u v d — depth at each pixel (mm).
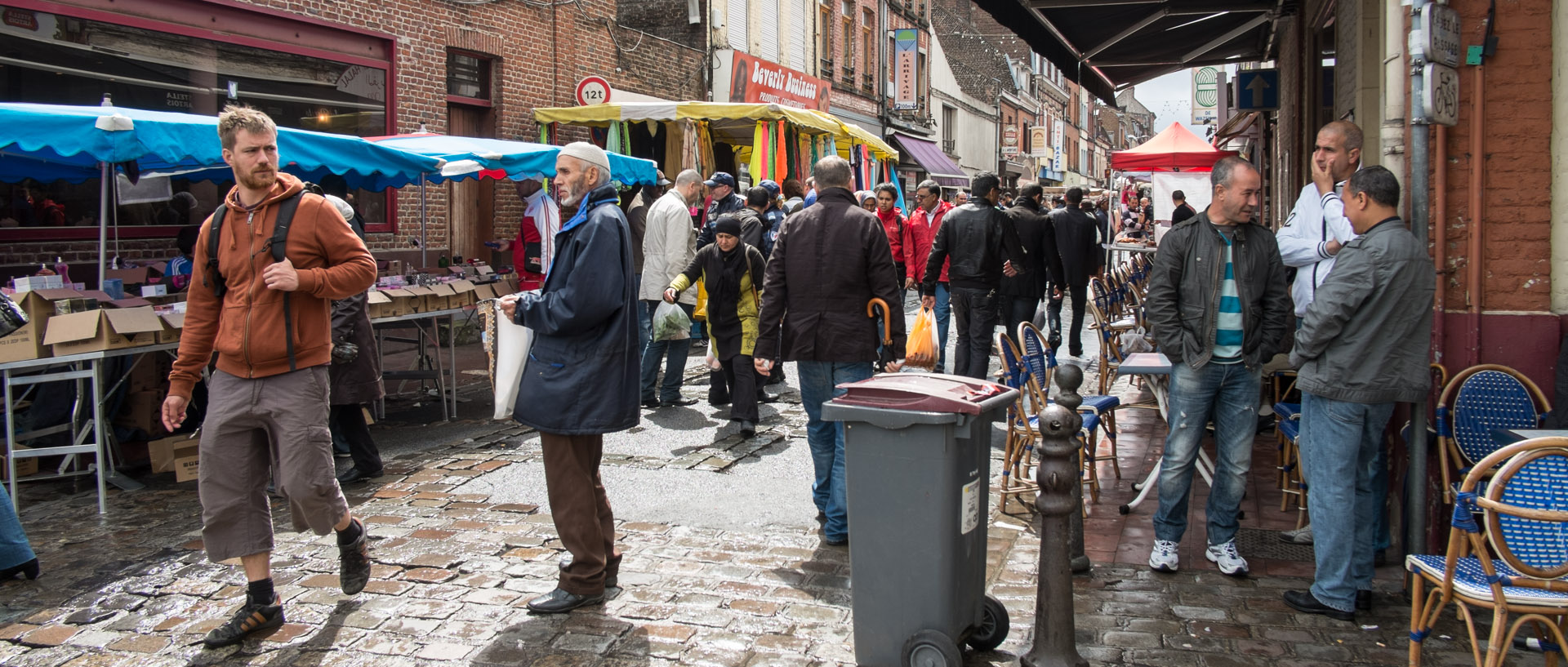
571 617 4191
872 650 3619
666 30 19734
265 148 3873
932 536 3469
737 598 4395
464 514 5656
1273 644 3900
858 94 28344
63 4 9078
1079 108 66938
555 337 4113
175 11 10094
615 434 7648
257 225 3898
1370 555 4234
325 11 11555
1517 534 3184
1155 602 4336
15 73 8797
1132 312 10250
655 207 8789
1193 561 4844
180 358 3977
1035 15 9047
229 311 3896
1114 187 28188
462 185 13844
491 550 5035
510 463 6809
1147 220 28641
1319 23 9547
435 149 9266
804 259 5039
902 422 3434
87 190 9523
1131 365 5707
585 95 14789
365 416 6469
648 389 8719
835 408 3541
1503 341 4438
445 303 8383
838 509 5039
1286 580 4578
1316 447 4148
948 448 3430
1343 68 7812
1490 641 3236
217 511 3891
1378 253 3904
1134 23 10102
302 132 7270
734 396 7598
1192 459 4613
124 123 5844
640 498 5953
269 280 3734
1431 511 4480
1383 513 4715
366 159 7832
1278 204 14055
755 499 5941
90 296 6246
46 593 4512
